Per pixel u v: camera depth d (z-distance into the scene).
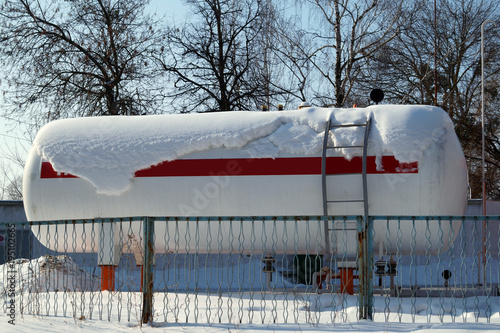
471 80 32.06
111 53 26.98
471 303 10.03
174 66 27.98
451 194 10.41
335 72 26.30
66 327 7.75
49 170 11.74
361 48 25.97
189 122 11.49
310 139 10.77
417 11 27.47
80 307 8.77
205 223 11.16
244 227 11.04
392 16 25.73
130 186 11.27
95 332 7.45
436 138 10.38
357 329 7.14
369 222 7.58
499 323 7.46
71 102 26.30
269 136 10.99
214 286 16.97
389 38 26.25
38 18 26.62
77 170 11.56
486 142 31.47
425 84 31.58
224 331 7.28
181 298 10.31
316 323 7.64
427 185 10.19
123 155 11.41
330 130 10.75
